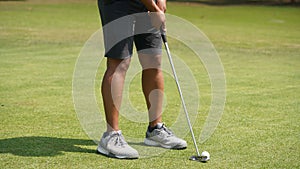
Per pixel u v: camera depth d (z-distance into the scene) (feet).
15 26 96.02
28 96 39.52
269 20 126.21
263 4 184.24
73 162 24.00
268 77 50.67
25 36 81.56
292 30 102.99
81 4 166.71
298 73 53.47
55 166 23.38
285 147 27.07
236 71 54.03
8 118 32.50
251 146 27.14
